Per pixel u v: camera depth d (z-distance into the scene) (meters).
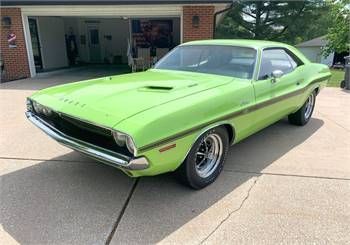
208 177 3.39
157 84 3.40
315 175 3.74
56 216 2.83
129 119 2.54
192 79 3.72
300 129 5.59
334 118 6.39
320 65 5.91
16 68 11.71
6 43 11.42
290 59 4.93
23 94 8.27
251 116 3.75
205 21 10.47
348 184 3.54
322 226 2.77
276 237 2.61
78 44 17.47
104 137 2.73
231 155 4.31
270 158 4.23
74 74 13.02
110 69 15.20
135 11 11.05
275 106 4.25
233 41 4.48
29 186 3.34
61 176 3.58
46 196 3.15
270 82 4.06
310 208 3.04
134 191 3.28
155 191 3.29
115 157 2.60
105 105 2.82
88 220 2.78
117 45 18.20
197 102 2.96
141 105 2.76
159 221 2.79
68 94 3.25
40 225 2.70
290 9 30.06
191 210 2.96
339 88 10.42
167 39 16.84
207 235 2.62
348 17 22.53
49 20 13.92
